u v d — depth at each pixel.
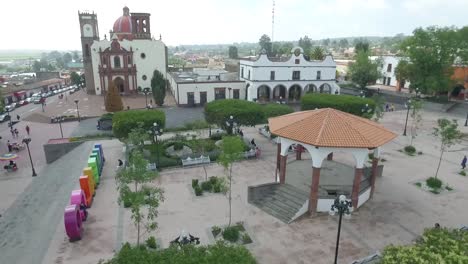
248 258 11.80
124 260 11.70
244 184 26.59
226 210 22.41
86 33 73.88
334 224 20.78
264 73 60.25
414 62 59.12
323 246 18.44
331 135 21.22
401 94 71.25
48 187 27.02
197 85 59.97
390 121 49.19
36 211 22.86
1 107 43.34
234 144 21.36
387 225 20.61
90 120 51.41
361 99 43.53
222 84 61.50
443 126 28.09
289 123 23.95
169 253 11.99
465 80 61.72
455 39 56.69
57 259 17.28
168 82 76.88
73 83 105.81
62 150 36.00
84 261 17.11
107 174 29.06
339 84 85.88
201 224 20.64
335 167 28.64
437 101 60.53
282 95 64.50
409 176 28.61
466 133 43.06
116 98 49.06
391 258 11.34
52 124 49.53
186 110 57.25
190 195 24.62
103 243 18.69
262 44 163.75
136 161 18.44
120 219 21.31
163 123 34.25
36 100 67.44
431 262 10.54
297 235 19.52
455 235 12.78
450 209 22.70
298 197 22.88
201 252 12.02
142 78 73.62
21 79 109.50
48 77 115.75
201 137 38.84
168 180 27.44
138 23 75.88
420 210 22.55
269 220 21.16
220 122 35.34
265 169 29.83
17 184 28.39
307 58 62.06
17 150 37.75
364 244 18.59
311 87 64.06
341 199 15.41
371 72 72.31
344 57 152.62
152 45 72.56
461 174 29.08
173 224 20.61
